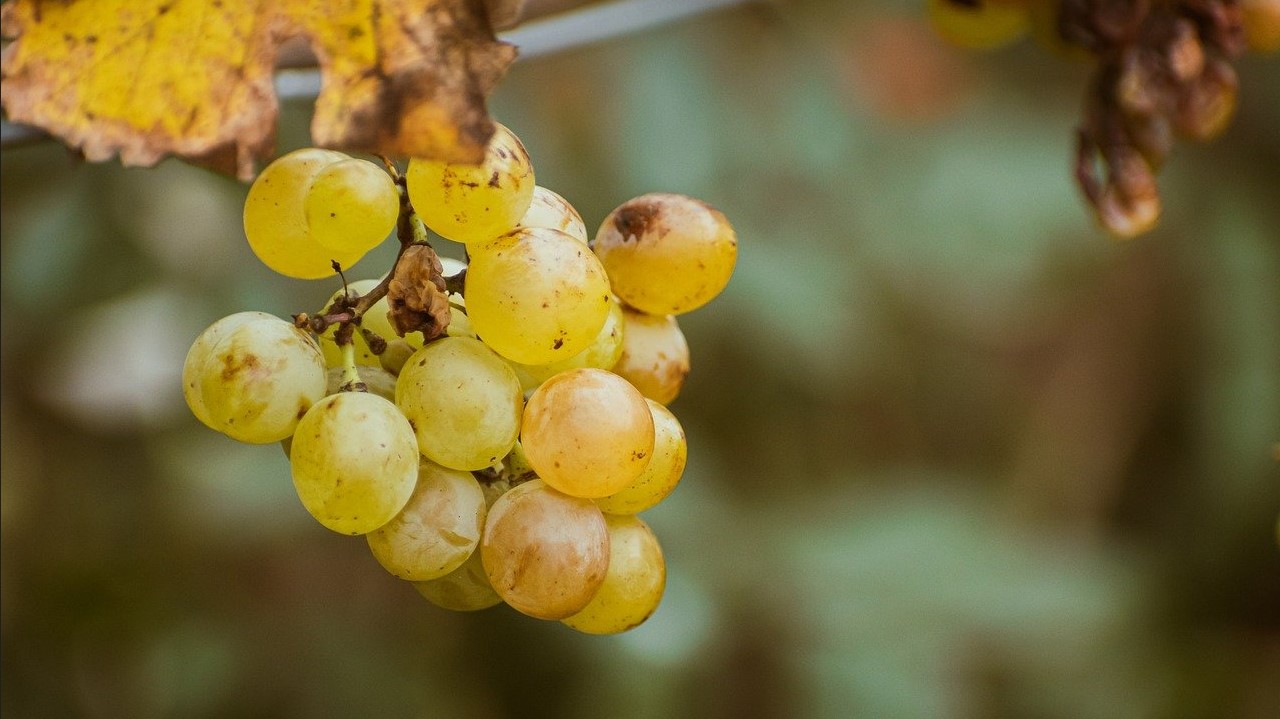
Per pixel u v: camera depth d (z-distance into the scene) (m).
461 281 0.55
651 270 0.56
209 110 0.55
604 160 1.07
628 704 0.97
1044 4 0.66
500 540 0.55
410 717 1.04
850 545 1.15
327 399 0.54
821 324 1.09
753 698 1.05
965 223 1.19
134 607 1.01
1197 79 0.64
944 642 1.11
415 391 0.55
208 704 1.01
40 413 0.97
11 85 0.55
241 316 0.55
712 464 1.11
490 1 0.54
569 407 0.54
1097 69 0.65
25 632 0.99
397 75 0.54
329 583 1.08
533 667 1.03
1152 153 0.64
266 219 0.55
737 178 1.12
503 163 0.54
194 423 0.98
